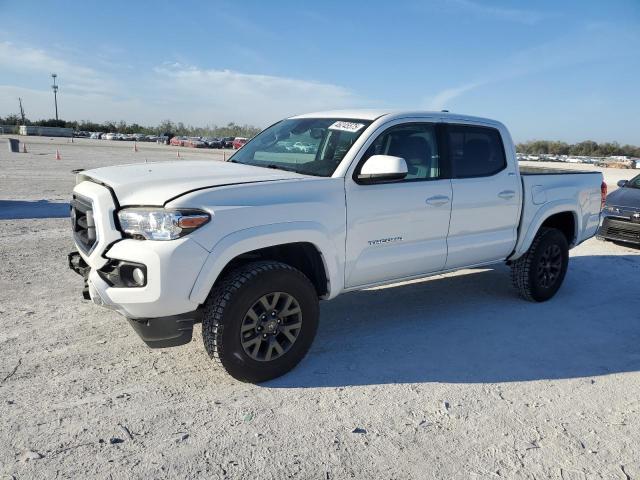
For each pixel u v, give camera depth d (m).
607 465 2.92
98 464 2.75
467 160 4.95
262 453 2.91
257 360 3.65
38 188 14.91
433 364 4.15
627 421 3.40
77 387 3.55
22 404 3.30
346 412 3.38
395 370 4.02
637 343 4.75
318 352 4.30
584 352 4.50
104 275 3.41
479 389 3.77
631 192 9.60
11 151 32.25
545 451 3.04
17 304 5.11
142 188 3.47
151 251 3.20
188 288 3.28
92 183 3.77
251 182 3.65
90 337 4.39
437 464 2.88
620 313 5.59
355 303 5.62
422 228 4.54
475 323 5.11
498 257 5.39
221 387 3.64
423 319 5.18
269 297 3.67
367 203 4.12
